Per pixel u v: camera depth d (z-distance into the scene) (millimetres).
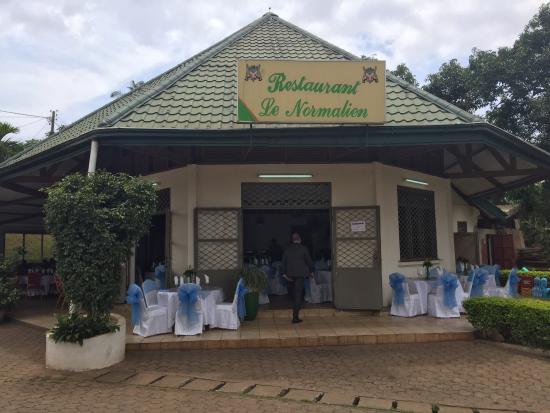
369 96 7516
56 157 8992
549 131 18000
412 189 10586
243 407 4711
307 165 9484
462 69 19609
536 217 18641
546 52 17562
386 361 6371
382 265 9422
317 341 7258
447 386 5359
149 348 7023
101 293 6191
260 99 7391
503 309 7121
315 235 16062
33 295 13594
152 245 11859
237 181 9391
